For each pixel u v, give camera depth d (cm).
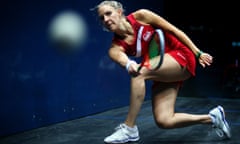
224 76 681
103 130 288
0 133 259
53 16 307
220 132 245
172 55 226
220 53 794
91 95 374
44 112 303
